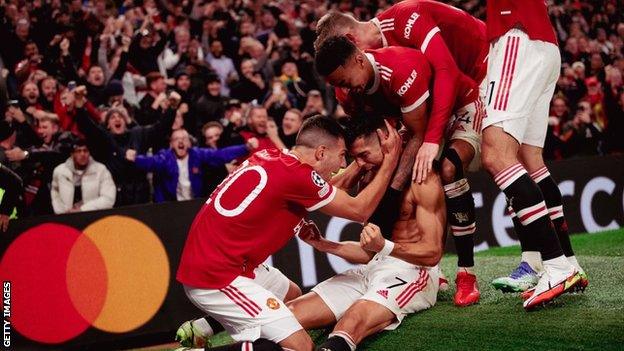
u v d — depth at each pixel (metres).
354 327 3.12
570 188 6.65
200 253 3.00
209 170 5.96
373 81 3.30
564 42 9.72
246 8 8.91
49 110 6.55
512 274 3.51
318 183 3.03
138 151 6.05
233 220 2.97
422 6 3.50
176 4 8.77
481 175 6.36
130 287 4.99
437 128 3.26
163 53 7.67
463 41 3.62
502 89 3.21
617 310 3.13
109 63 7.44
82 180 5.54
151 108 6.55
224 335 3.91
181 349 3.24
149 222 5.09
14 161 5.49
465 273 3.54
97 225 4.94
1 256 4.67
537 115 3.44
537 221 3.17
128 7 8.56
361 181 3.63
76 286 4.86
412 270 3.35
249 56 7.98
